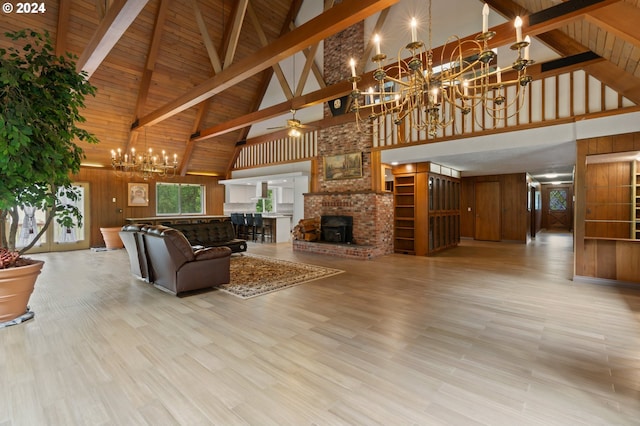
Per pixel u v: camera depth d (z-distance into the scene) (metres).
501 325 3.12
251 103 10.42
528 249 8.29
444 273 5.46
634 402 1.90
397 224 7.92
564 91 4.94
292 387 2.08
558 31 4.77
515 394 1.99
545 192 14.43
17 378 2.18
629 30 2.86
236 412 1.83
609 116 4.47
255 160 10.92
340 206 7.77
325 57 8.22
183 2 7.43
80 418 1.78
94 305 3.78
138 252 4.79
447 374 2.23
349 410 1.84
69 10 6.31
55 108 3.05
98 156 9.12
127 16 4.08
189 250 4.11
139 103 8.28
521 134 5.34
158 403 1.91
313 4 8.78
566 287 4.52
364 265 6.17
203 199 11.80
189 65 8.46
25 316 3.26
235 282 4.83
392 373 2.25
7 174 2.67
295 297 4.09
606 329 3.01
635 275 4.43
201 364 2.38
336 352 2.57
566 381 2.13
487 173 9.61
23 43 6.29
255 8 8.47
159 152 10.02
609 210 4.70
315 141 8.72
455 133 6.09
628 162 4.66
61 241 8.46
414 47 2.77
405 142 6.78
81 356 2.50
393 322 3.21
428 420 1.75
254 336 2.89
